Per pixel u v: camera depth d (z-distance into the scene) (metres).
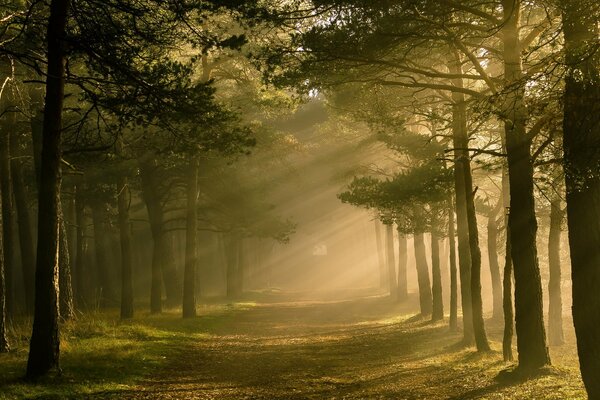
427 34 10.86
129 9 11.11
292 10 10.77
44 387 9.56
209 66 22.69
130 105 11.73
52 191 10.77
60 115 10.98
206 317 24.66
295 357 15.08
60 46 10.88
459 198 16.34
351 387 10.95
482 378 11.12
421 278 24.94
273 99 21.55
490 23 11.57
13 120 21.55
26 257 25.66
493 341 17.58
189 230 24.73
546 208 20.02
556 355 15.67
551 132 10.00
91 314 22.16
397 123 14.62
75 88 17.44
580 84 7.16
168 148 13.09
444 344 16.73
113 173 23.72
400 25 10.41
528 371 10.70
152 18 11.55
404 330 20.73
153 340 16.55
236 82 24.00
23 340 14.66
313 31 10.62
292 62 11.55
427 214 21.14
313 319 26.58
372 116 15.10
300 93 11.89
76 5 11.58
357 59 10.87
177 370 12.70
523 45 10.89
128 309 22.48
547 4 9.61
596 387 6.98
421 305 24.81
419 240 25.14
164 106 11.82
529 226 10.87
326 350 16.45
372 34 10.44
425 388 10.58
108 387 10.14
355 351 16.22
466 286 16.19
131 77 11.46
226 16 16.62
